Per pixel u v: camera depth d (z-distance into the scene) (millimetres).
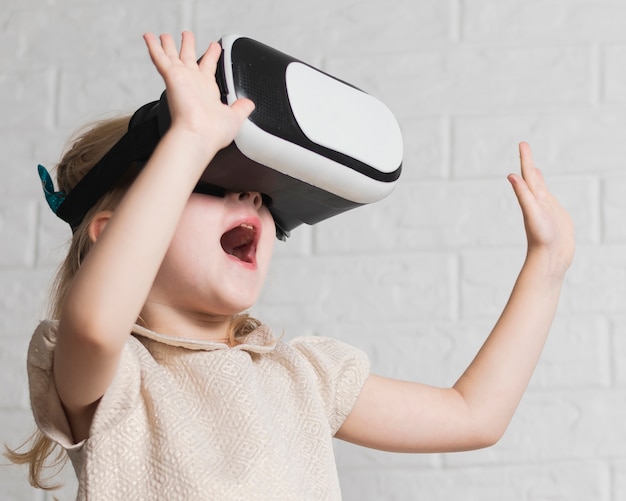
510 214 1481
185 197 792
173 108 809
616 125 1491
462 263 1475
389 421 1083
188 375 925
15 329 1529
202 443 883
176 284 929
